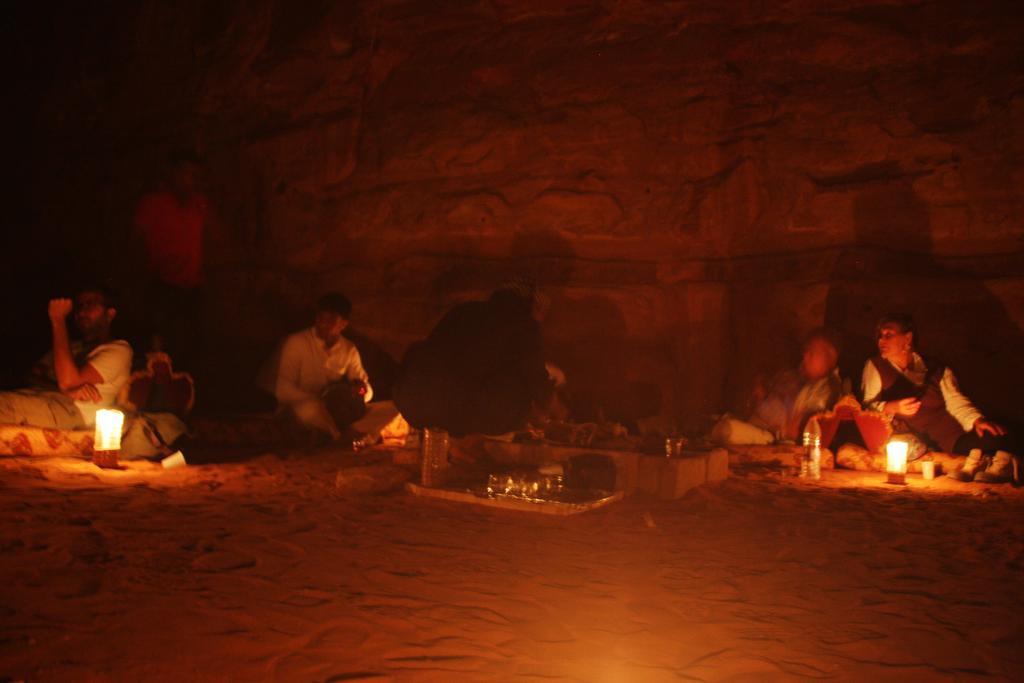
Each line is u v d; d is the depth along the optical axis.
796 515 5.93
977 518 5.91
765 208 10.46
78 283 11.88
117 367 7.41
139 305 11.62
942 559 4.88
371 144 11.55
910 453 7.76
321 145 11.45
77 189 12.05
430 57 11.48
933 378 8.12
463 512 5.70
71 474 6.42
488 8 11.19
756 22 10.47
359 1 11.20
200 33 11.67
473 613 3.78
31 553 4.30
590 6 10.95
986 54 9.66
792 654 3.46
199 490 6.07
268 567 4.29
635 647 3.48
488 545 4.91
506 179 11.16
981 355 9.51
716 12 10.55
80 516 5.09
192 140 11.69
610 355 10.96
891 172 10.02
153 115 11.94
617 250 11.11
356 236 11.54
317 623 3.57
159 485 6.20
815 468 7.43
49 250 12.10
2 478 6.12
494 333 7.04
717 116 10.58
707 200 10.56
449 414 7.07
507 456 7.18
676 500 6.36
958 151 9.72
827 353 9.13
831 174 10.24
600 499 6.03
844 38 10.16
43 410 7.29
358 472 6.26
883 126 9.99
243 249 11.77
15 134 12.31
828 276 10.20
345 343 9.41
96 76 12.02
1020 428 8.97
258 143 11.51
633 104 10.78
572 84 10.96
